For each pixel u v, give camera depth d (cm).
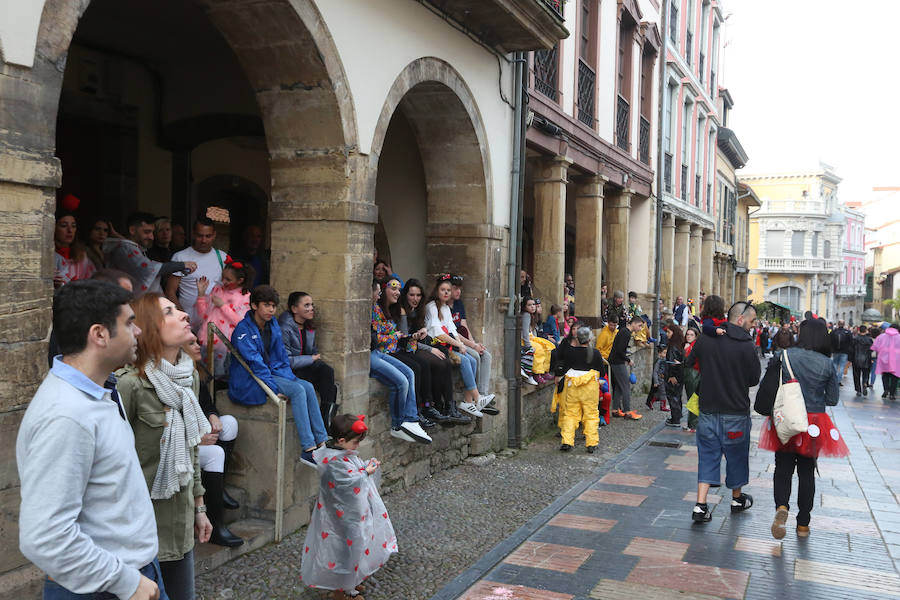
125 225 839
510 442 904
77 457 205
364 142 611
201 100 880
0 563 332
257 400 512
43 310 350
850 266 7519
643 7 1605
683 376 1062
